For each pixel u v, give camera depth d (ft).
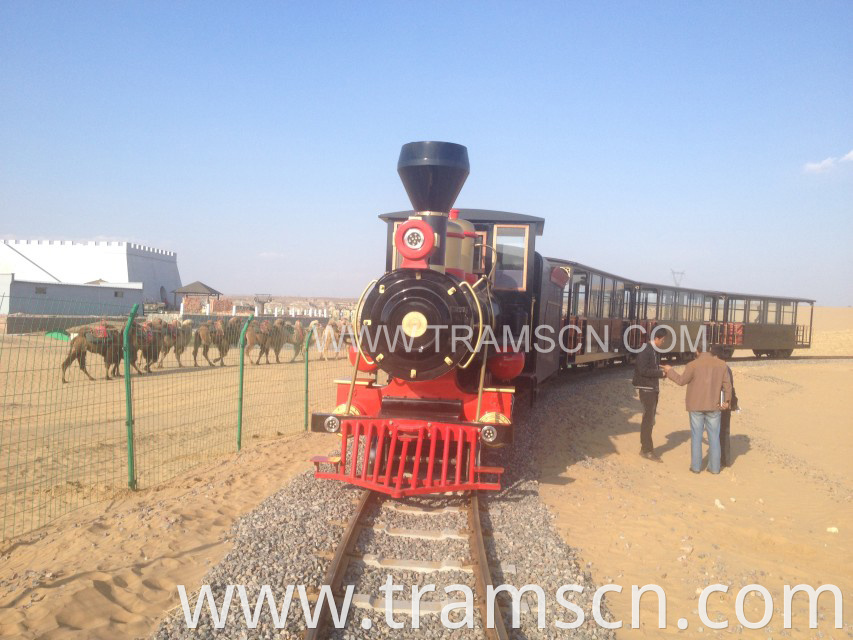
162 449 32.32
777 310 114.93
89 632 12.96
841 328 227.81
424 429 21.62
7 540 19.12
